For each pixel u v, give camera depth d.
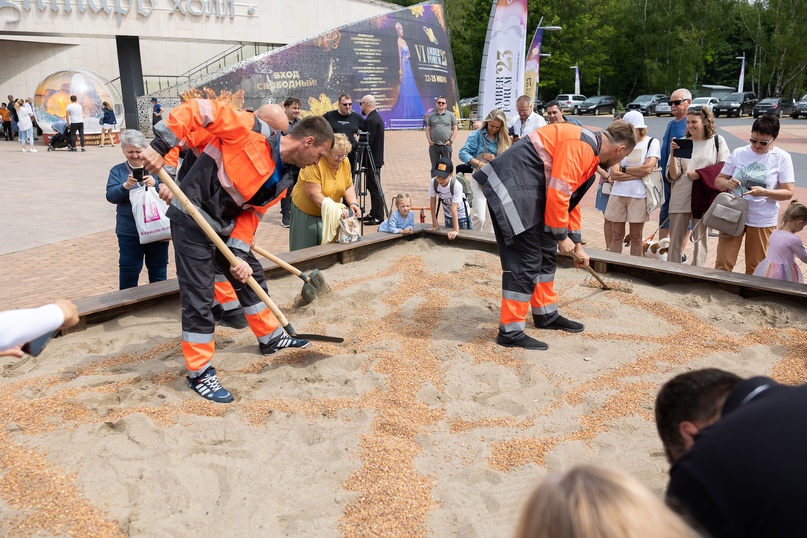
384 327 5.44
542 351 4.91
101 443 3.62
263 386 4.38
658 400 1.87
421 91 32.66
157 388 4.29
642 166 7.16
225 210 4.28
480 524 2.99
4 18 24.08
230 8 27.58
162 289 5.67
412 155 21.67
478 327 5.43
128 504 3.17
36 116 24.22
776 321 5.42
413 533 2.95
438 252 7.72
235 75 25.61
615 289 6.29
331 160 7.08
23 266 8.29
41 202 12.78
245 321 5.57
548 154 4.69
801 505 1.38
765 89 62.47
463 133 31.08
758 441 1.48
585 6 55.88
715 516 1.46
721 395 1.76
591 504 1.04
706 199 6.74
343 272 6.99
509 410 4.09
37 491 3.22
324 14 30.67
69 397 4.14
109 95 25.72
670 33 59.25
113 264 8.42
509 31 11.72
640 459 3.52
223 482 3.33
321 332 5.29
